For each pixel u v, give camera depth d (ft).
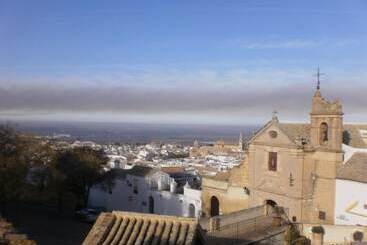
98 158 285.64
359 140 179.32
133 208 269.64
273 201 180.55
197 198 227.20
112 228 62.69
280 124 181.68
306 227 156.56
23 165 226.99
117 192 283.79
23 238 51.37
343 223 162.09
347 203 161.48
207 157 564.30
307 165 171.32
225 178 202.39
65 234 203.21
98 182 284.61
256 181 187.01
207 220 136.15
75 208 276.41
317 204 171.01
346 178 161.68
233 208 195.52
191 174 317.63
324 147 169.27
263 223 150.41
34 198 243.81
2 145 229.04
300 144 169.68
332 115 165.99
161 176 264.52
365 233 148.77
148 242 59.26
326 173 168.76
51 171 247.91
